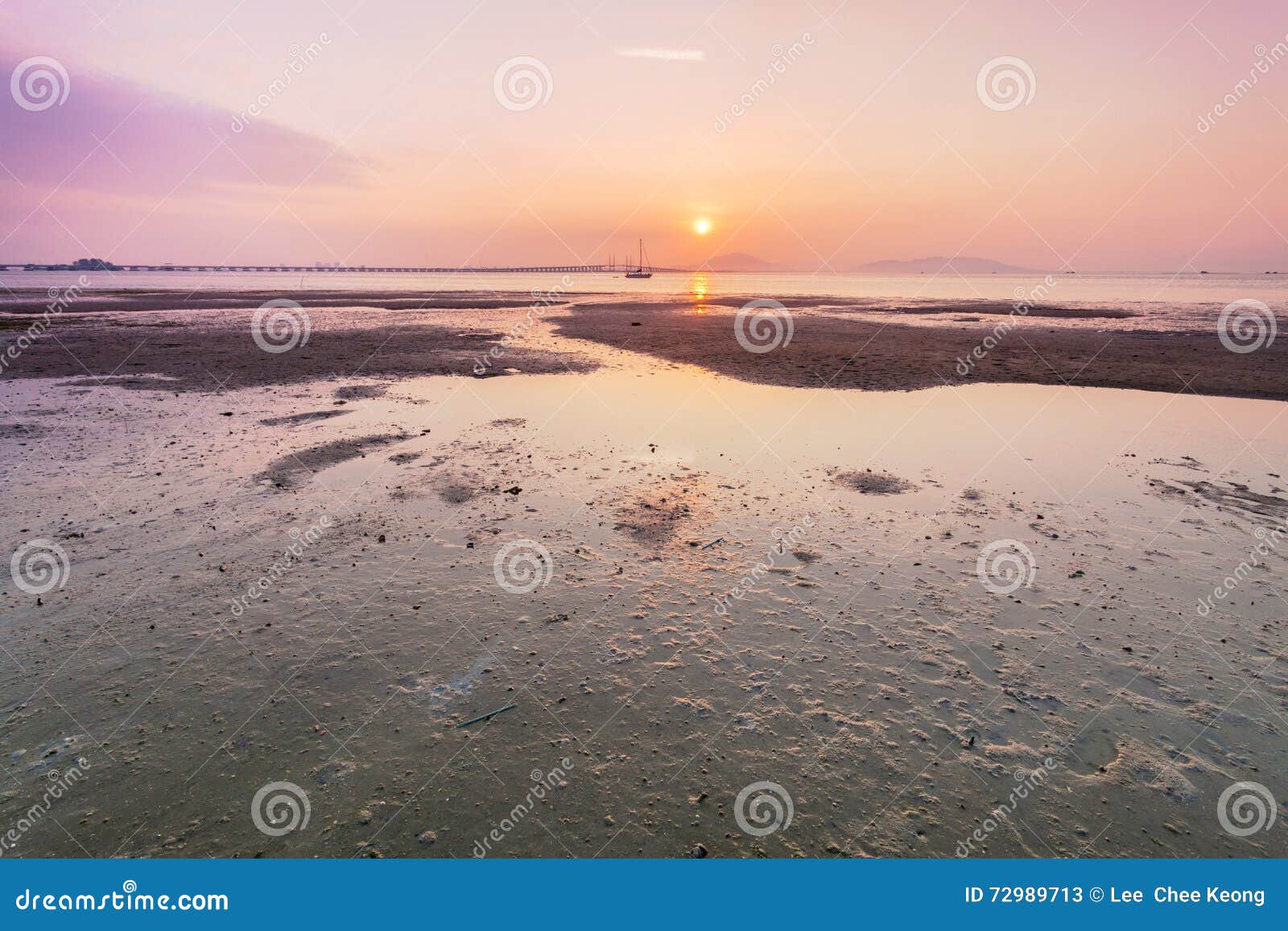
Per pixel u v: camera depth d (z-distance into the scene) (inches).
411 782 142.9
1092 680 175.9
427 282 4635.8
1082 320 1162.0
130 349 798.5
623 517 288.7
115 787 140.7
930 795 140.1
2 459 360.5
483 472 347.6
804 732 158.1
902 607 213.8
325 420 462.0
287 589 223.9
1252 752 150.6
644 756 151.0
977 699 169.0
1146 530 271.9
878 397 542.9
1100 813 135.5
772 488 325.4
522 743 154.6
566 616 208.7
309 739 155.4
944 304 1702.8
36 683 173.5
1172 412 480.1
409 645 193.0
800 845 128.1
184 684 174.2
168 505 297.4
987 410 492.4
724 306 1724.9
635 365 716.7
